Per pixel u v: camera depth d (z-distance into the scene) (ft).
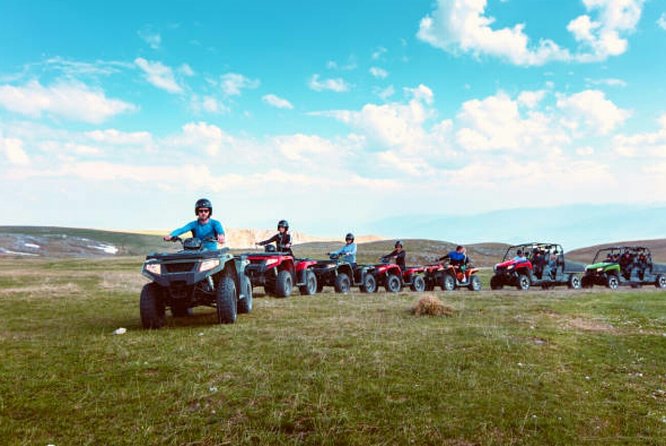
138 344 21.86
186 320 29.17
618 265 79.82
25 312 34.50
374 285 61.26
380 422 14.24
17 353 20.54
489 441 13.43
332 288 66.54
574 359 20.80
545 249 76.43
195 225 29.35
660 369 19.97
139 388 16.31
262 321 28.25
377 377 17.42
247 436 13.39
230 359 19.31
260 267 44.42
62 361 19.22
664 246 255.91
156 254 26.78
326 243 319.27
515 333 24.86
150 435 13.39
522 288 71.15
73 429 13.70
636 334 26.12
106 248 380.37
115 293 48.26
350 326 26.58
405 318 30.17
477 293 54.08
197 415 14.49
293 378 17.17
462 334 24.41
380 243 241.35
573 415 15.20
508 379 17.66
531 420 14.66
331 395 15.78
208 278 26.81
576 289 69.10
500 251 223.10
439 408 15.16
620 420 15.24
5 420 14.17
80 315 33.01
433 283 68.95
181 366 18.38
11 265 144.97
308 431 13.84
